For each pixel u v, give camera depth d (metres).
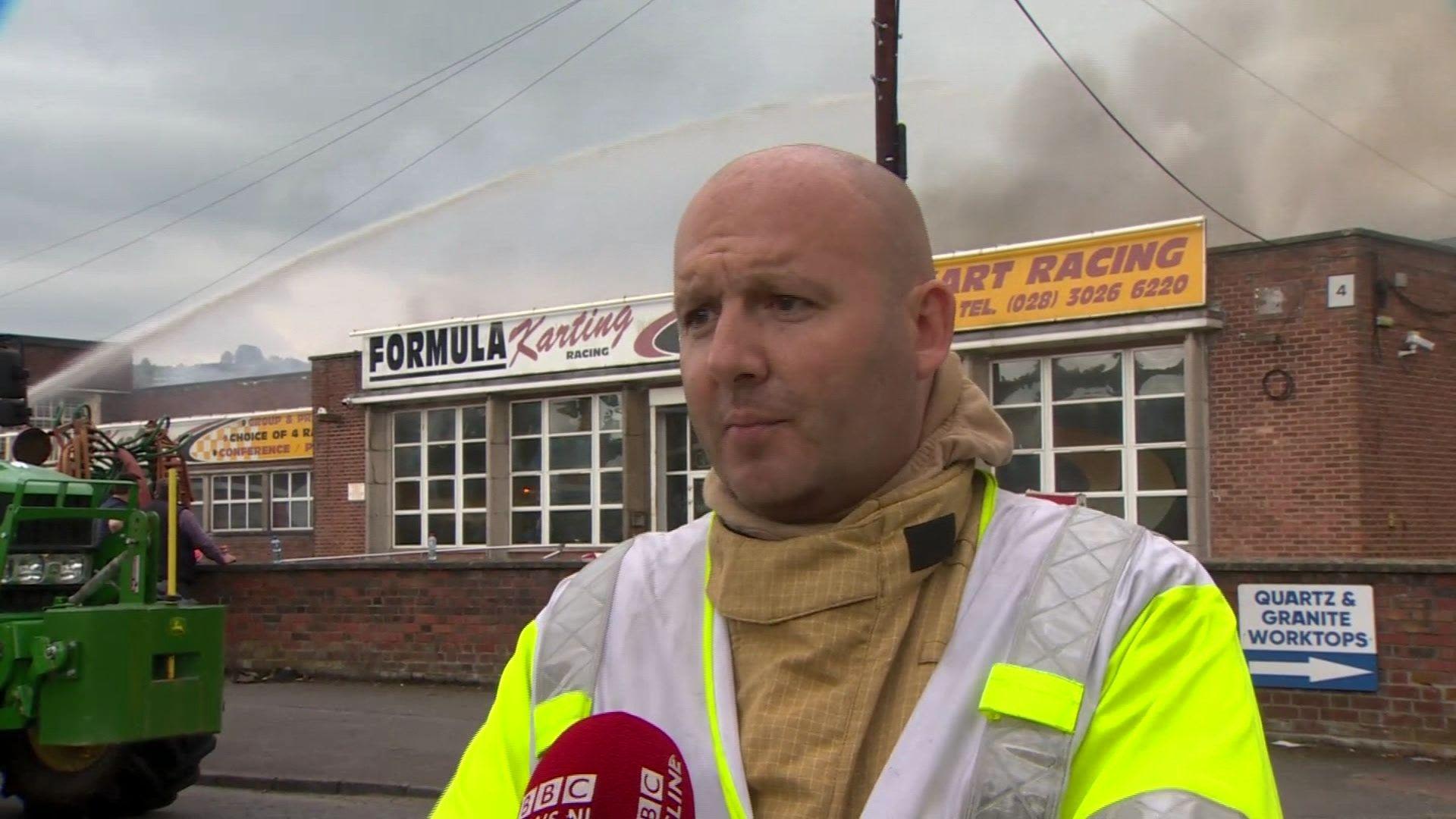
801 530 1.33
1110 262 14.38
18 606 7.16
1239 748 1.14
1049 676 1.19
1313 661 8.30
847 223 1.28
